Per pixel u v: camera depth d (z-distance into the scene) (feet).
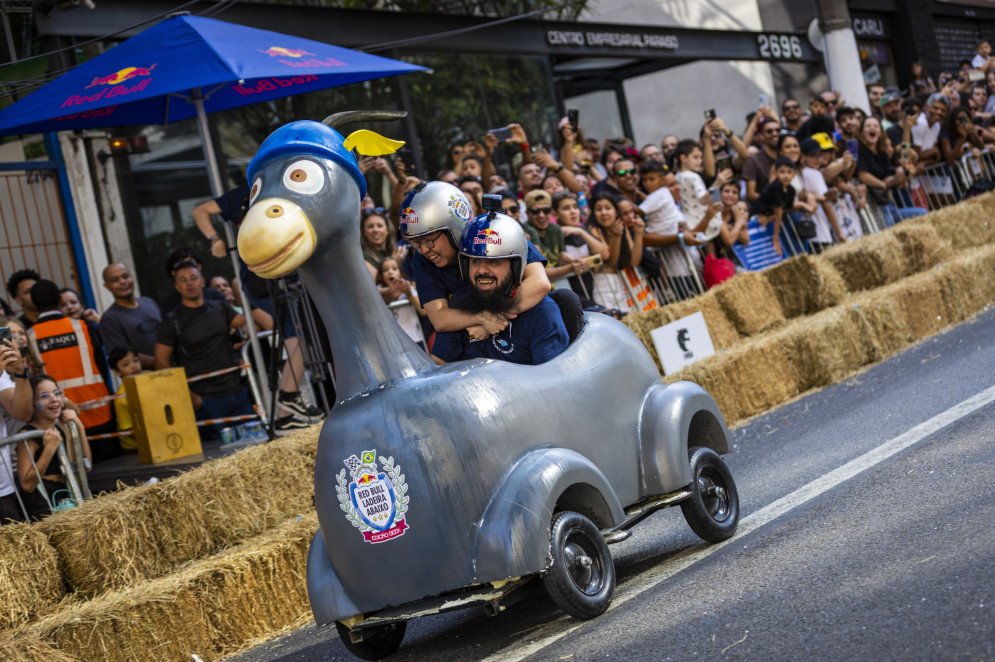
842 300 33.22
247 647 17.95
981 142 52.37
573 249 31.07
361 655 15.29
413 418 13.85
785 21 74.74
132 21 34.24
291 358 25.20
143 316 31.07
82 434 23.22
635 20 70.03
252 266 14.12
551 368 15.19
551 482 13.87
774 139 40.91
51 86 24.95
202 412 29.17
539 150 36.37
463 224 15.81
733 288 31.99
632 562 17.33
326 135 14.92
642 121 75.36
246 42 24.99
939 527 14.24
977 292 35.58
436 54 45.37
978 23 94.07
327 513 14.32
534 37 49.42
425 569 13.78
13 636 16.42
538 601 16.40
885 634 11.14
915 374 27.63
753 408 28.45
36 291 28.89
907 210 47.60
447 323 15.72
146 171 36.01
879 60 82.43
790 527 16.33
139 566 18.80
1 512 21.39
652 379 16.96
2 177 33.24
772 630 12.05
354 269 14.55
